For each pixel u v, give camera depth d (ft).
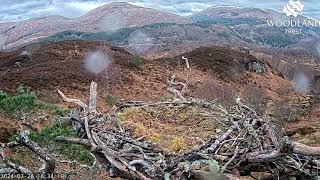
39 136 25.23
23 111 29.81
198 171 19.51
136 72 128.77
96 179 23.97
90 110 27.86
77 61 124.77
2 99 30.25
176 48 355.97
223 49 174.50
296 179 21.27
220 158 20.89
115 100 88.84
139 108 30.07
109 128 25.36
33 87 93.30
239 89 144.56
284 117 80.07
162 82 126.21
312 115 93.45
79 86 100.53
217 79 147.23
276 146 20.99
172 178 19.49
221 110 28.19
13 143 19.57
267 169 21.33
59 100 85.35
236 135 24.44
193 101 30.35
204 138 24.38
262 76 168.25
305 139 60.59
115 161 20.93
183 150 22.43
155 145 22.59
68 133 25.84
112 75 115.03
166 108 29.84
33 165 24.54
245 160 21.02
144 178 19.69
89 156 26.61
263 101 103.04
